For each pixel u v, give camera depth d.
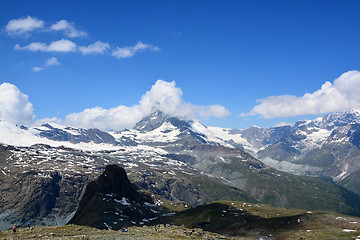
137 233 154.12
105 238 116.88
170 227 185.62
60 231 141.88
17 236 122.31
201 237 158.00
